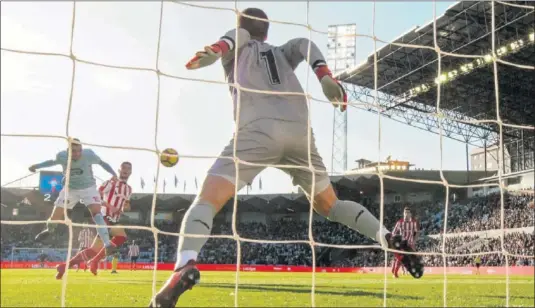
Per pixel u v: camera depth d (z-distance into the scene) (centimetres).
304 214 4888
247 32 430
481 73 3428
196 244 364
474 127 4056
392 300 519
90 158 861
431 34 3228
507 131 4066
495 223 3534
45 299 508
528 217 3312
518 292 648
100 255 893
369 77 3897
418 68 3434
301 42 452
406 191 4538
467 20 3009
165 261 4391
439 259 3359
